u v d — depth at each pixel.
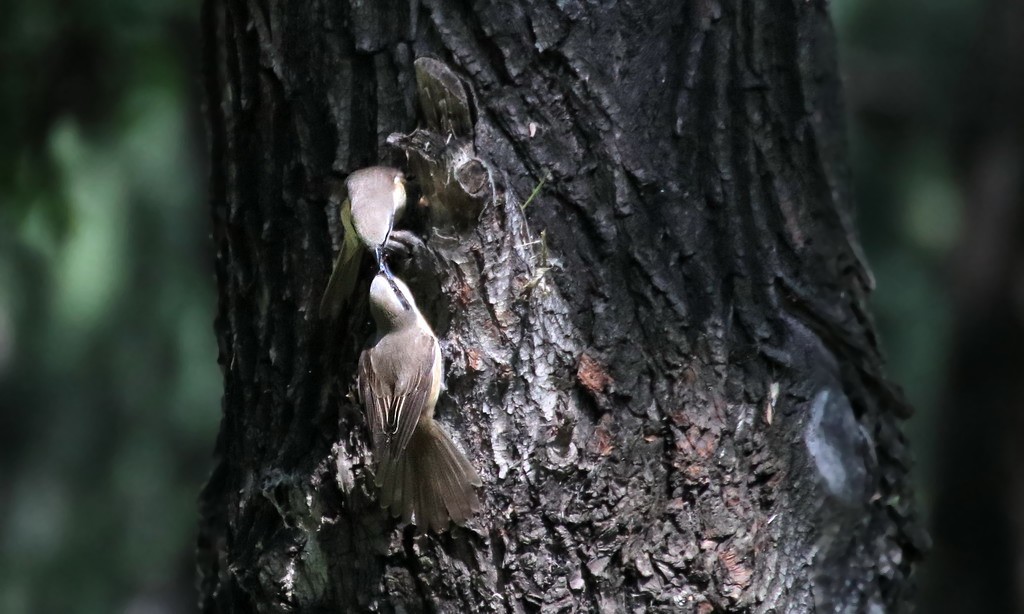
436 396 6.50
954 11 17.44
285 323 7.02
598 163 6.70
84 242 16.44
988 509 13.84
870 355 7.65
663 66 6.89
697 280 6.87
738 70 7.05
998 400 13.89
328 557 6.79
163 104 14.93
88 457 18.94
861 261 7.91
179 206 16.89
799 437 7.02
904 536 7.80
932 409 16.31
